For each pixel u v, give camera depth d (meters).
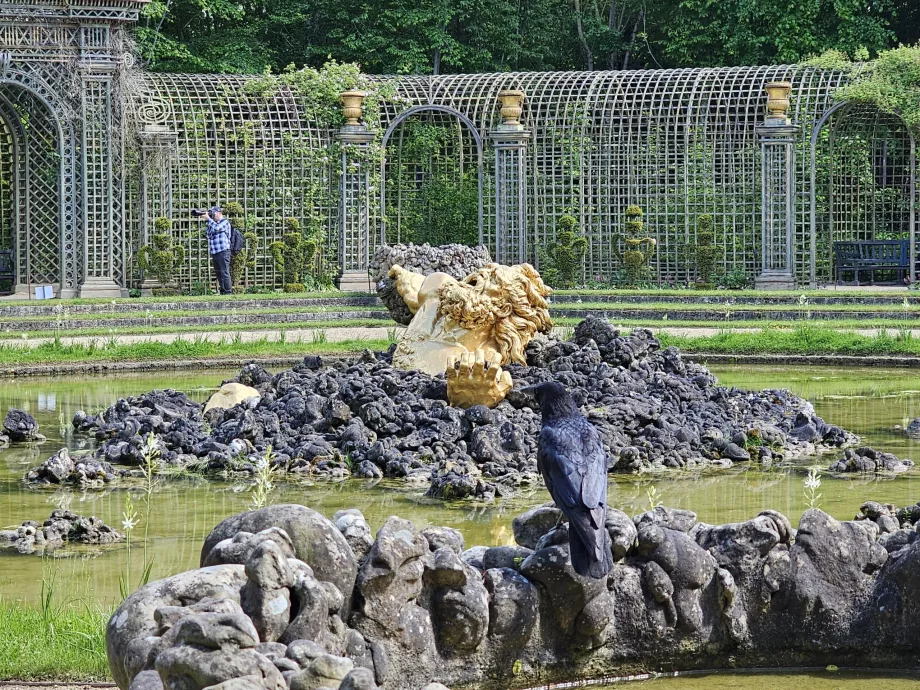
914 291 37.47
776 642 8.80
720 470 16.58
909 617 8.73
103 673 8.45
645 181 42.97
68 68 37.81
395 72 55.81
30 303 34.03
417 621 7.87
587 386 18.84
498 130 42.12
